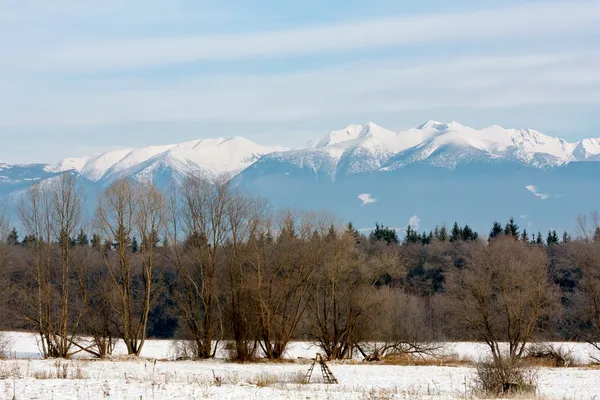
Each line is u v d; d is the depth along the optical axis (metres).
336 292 149.00
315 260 144.75
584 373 121.31
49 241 135.00
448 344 168.25
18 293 138.12
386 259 156.50
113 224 138.75
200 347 142.12
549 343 157.75
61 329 133.88
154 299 147.00
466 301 147.25
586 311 166.75
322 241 146.12
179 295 149.88
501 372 83.38
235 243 142.50
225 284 145.88
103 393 66.25
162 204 144.75
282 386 82.44
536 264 149.88
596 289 163.25
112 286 143.38
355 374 115.69
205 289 143.38
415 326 153.12
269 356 140.62
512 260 147.12
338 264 146.25
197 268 153.62
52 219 135.25
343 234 150.00
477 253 185.62
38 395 64.19
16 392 65.44
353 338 147.88
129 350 139.75
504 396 78.94
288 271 144.75
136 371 107.31
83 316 140.50
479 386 87.56
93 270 161.75
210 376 101.25
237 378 95.75
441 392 88.00
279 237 147.50
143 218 142.25
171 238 145.75
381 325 149.00
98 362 122.94
